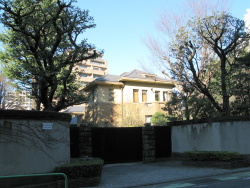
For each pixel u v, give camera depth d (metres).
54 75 14.05
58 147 8.83
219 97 17.20
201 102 14.70
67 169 8.34
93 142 13.87
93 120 29.05
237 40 14.86
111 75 31.84
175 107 16.48
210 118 13.61
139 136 15.29
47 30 15.38
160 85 31.94
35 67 14.11
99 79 29.58
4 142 7.55
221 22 14.49
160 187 8.27
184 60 15.98
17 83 21.28
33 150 8.05
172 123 16.31
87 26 14.59
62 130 9.13
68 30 13.89
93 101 29.88
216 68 16.06
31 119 8.16
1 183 7.32
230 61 15.77
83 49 14.52
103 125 28.05
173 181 9.24
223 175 9.98
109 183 8.96
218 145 13.07
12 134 7.71
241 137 12.43
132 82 30.17
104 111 28.42
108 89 29.38
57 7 14.25
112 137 14.50
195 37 15.64
